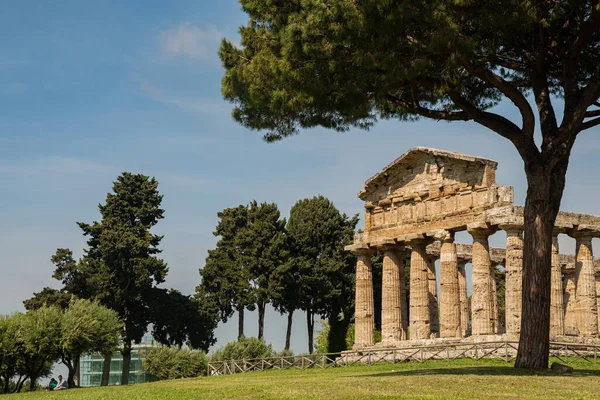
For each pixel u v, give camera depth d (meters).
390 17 32.16
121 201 97.12
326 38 34.22
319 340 103.75
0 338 64.38
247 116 40.34
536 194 37.22
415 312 63.56
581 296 61.06
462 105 38.22
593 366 47.38
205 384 41.69
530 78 41.12
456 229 61.66
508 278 56.53
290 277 95.38
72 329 65.69
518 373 35.38
